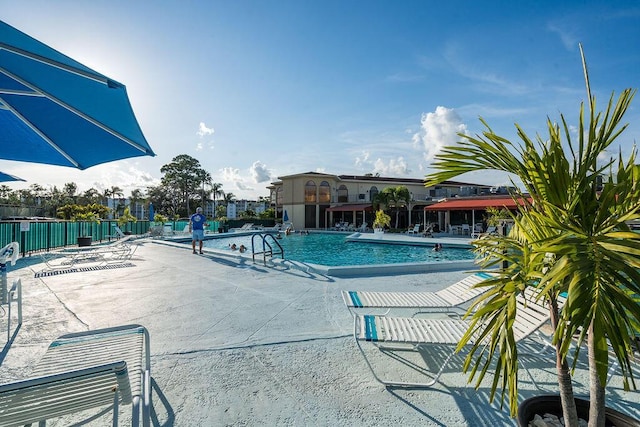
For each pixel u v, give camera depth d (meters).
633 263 1.45
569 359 3.90
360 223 47.50
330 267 9.25
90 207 42.47
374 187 49.84
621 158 1.97
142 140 3.38
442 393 3.21
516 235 2.63
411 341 3.42
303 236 33.16
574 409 2.08
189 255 13.87
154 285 7.94
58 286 7.93
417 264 9.47
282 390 3.27
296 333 4.75
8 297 4.77
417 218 44.31
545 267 2.13
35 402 1.81
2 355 4.10
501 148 2.12
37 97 3.06
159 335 4.70
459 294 5.15
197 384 3.38
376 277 8.70
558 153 1.93
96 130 3.48
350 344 4.38
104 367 1.90
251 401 3.08
